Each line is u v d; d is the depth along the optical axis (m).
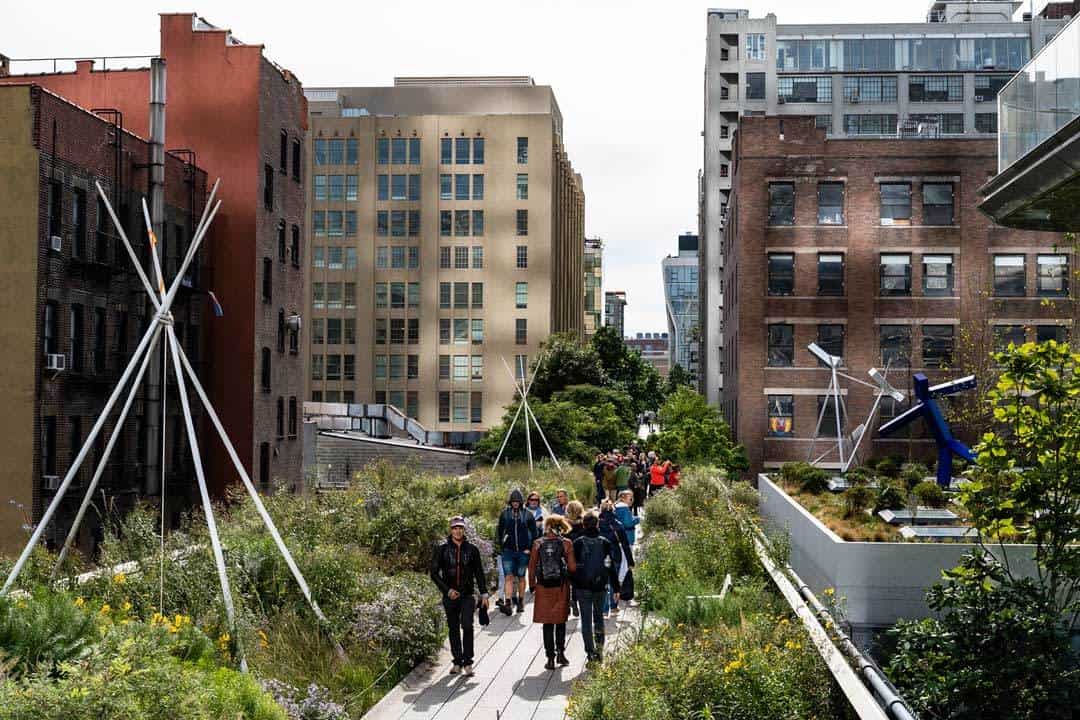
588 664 13.96
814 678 11.45
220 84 46.44
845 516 24.86
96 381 36.19
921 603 19.64
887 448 52.69
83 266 35.84
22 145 33.22
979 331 51.41
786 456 53.59
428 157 104.50
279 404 49.81
